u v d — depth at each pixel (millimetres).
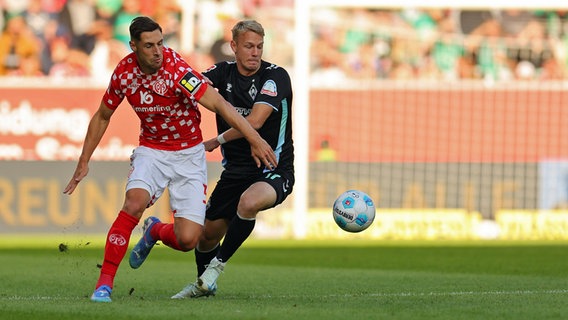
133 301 20859
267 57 66250
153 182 21312
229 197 23812
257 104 22406
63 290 25516
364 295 23344
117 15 66625
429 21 67250
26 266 34406
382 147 59188
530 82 59156
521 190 57281
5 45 66375
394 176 57812
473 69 67250
